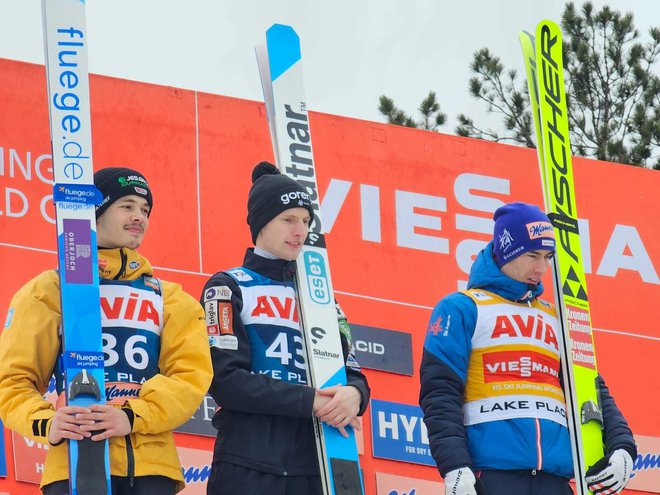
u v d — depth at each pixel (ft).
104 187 17.75
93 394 16.12
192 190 26.78
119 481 16.30
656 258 30.45
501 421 17.97
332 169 28.19
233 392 17.74
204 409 24.86
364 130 28.81
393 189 28.68
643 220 30.68
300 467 17.98
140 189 17.90
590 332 19.75
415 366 27.45
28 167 25.36
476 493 17.30
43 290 16.94
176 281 26.08
